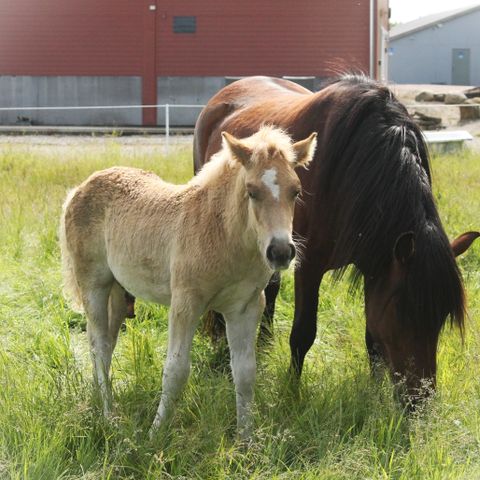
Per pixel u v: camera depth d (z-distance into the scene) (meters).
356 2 22.66
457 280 3.84
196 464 3.59
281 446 3.64
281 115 5.28
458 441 3.71
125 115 23.56
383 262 4.10
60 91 23.73
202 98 23.50
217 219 3.80
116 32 23.39
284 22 22.95
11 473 3.25
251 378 4.00
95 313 4.47
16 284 6.29
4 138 19.53
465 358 4.59
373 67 22.81
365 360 4.71
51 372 4.39
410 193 4.07
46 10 23.41
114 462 3.44
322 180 4.55
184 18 23.20
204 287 3.85
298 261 4.69
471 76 48.25
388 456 3.63
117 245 4.25
